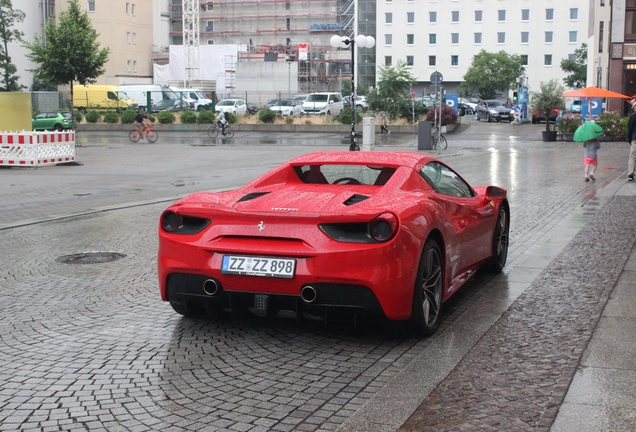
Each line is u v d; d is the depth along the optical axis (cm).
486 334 529
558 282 686
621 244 865
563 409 382
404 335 541
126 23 8950
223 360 493
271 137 4100
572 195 1405
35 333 562
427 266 534
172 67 9150
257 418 394
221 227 521
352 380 453
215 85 8725
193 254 525
